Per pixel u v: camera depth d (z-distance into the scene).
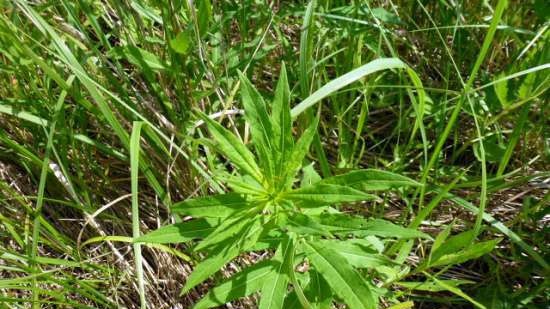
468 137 0.65
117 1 0.55
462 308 0.57
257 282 0.41
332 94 0.56
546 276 0.54
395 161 0.61
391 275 0.49
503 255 0.57
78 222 0.59
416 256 0.58
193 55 0.57
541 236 0.56
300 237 0.43
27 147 0.59
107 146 0.56
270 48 0.59
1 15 0.51
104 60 0.54
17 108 0.54
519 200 0.61
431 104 0.63
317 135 0.50
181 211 0.41
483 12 0.67
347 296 0.39
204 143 0.47
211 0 0.60
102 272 0.56
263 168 0.41
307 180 0.48
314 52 0.62
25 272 0.54
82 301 0.56
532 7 0.63
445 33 0.67
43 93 0.58
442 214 0.60
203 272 0.40
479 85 0.66
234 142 0.41
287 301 0.44
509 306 0.54
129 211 0.60
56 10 0.58
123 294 0.56
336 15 0.60
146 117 0.57
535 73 0.54
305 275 0.46
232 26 0.69
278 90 0.40
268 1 0.69
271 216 0.41
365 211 0.58
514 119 0.61
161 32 0.62
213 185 0.50
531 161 0.59
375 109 0.68
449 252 0.44
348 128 0.61
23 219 0.57
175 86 0.57
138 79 0.61
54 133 0.55
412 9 0.69
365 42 0.59
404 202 0.61
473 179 0.59
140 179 0.60
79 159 0.59
